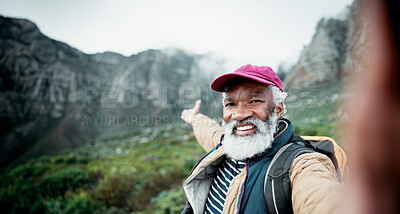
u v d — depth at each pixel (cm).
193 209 120
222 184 119
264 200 86
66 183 675
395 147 19
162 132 2186
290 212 79
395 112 18
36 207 516
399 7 16
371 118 20
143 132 2547
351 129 22
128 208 495
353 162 23
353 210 24
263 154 98
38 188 621
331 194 57
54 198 594
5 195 586
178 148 1351
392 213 21
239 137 105
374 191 22
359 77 21
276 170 86
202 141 182
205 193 126
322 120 1037
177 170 652
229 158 121
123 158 1279
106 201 515
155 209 438
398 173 20
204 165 122
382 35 17
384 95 19
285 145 97
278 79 115
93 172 816
